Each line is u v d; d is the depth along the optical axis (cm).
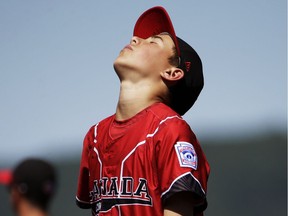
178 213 1608
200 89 1834
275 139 8181
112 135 1722
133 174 1656
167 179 1617
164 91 1759
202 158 1684
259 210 8025
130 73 1741
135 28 1852
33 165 1383
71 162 6900
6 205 5262
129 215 1650
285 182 8150
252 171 8138
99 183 1720
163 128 1656
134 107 1723
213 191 8131
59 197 6812
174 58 1772
